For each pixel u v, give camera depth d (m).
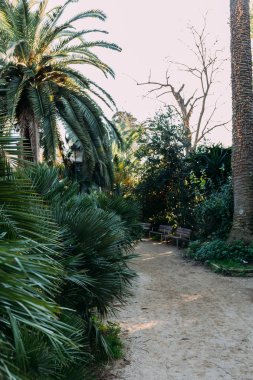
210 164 14.86
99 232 4.41
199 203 14.68
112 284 4.43
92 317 4.89
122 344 5.40
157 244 15.16
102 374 4.56
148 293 8.00
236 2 11.27
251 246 10.53
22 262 2.00
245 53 11.19
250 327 6.03
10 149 2.89
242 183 11.08
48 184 5.20
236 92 11.23
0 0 12.40
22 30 13.02
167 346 5.38
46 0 13.43
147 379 4.47
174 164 16.59
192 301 7.44
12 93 11.84
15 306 1.77
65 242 4.14
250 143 11.12
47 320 1.87
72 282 4.08
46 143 12.32
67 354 3.03
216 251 10.77
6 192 2.66
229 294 7.89
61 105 13.73
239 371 4.64
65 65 14.05
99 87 13.80
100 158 15.34
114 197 9.30
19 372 1.66
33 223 2.74
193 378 4.49
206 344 5.43
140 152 17.61
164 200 17.53
